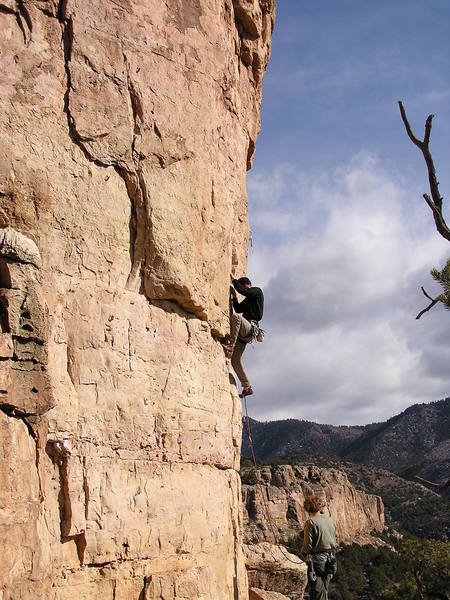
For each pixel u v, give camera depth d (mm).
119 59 10266
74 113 9617
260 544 23062
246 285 12750
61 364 8859
